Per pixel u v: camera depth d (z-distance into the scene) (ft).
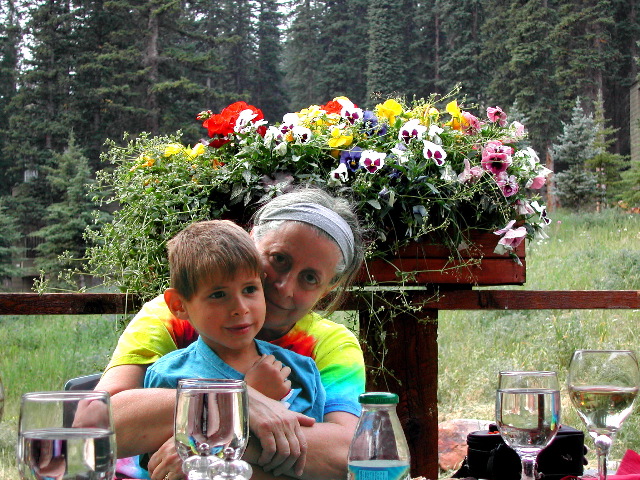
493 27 98.58
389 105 7.06
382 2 113.91
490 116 7.36
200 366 4.19
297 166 6.64
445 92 107.45
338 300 5.25
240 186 6.52
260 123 6.91
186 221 6.53
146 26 88.02
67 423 2.53
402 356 6.90
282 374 4.15
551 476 4.14
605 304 7.27
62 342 21.76
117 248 6.86
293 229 4.44
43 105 88.22
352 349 5.05
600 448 3.71
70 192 57.36
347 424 4.58
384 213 6.38
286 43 139.74
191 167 6.93
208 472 2.71
